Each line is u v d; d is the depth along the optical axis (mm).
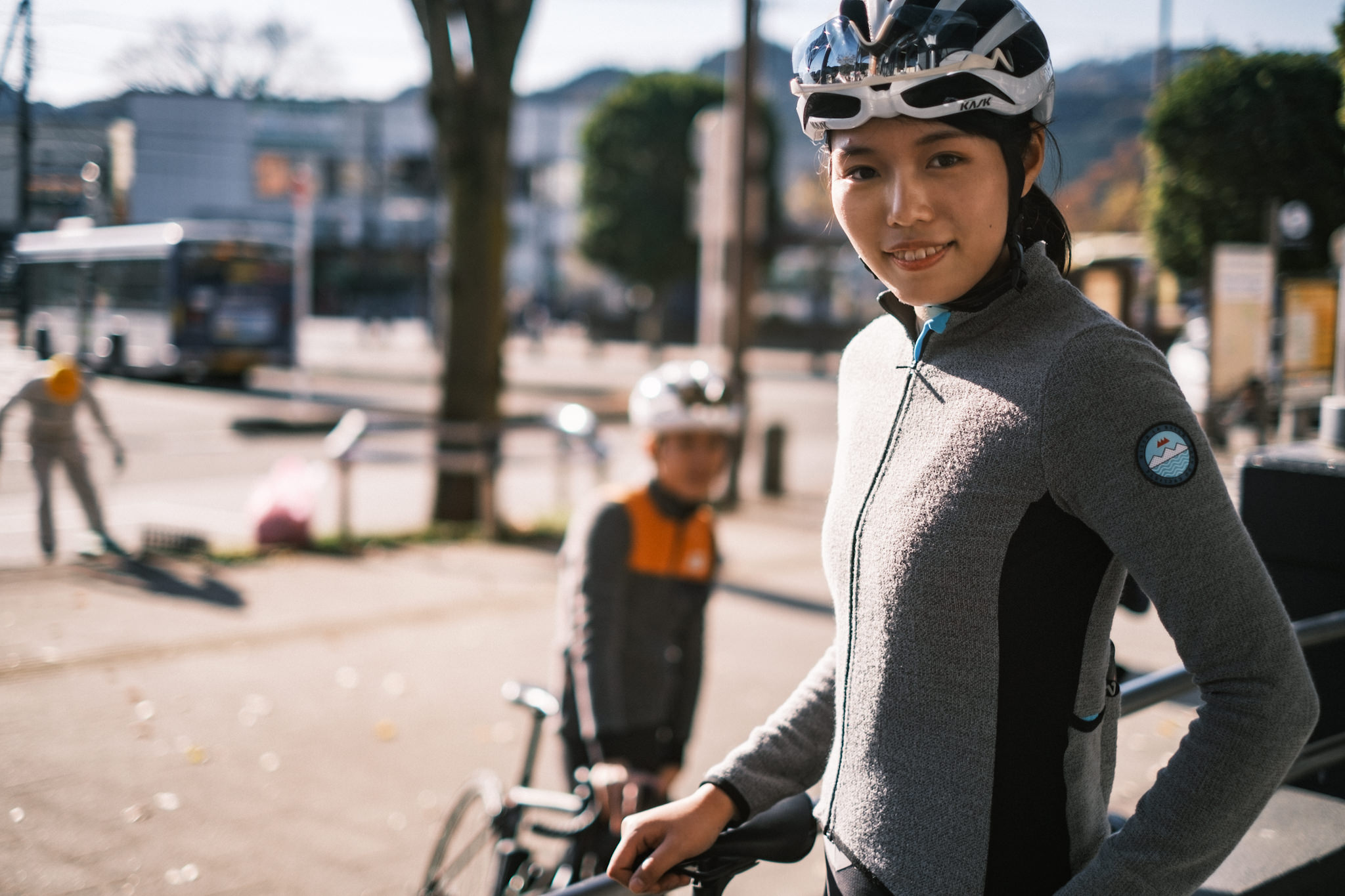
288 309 20828
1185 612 936
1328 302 5195
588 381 27344
